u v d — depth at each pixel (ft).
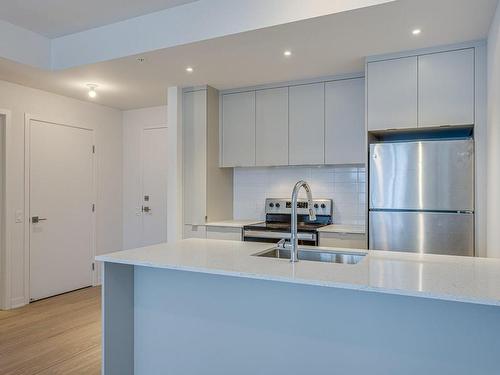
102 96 15.14
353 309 5.90
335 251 7.79
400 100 10.46
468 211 9.64
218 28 9.34
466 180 9.65
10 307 13.23
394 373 5.64
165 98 15.51
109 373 7.27
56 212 14.82
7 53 10.70
